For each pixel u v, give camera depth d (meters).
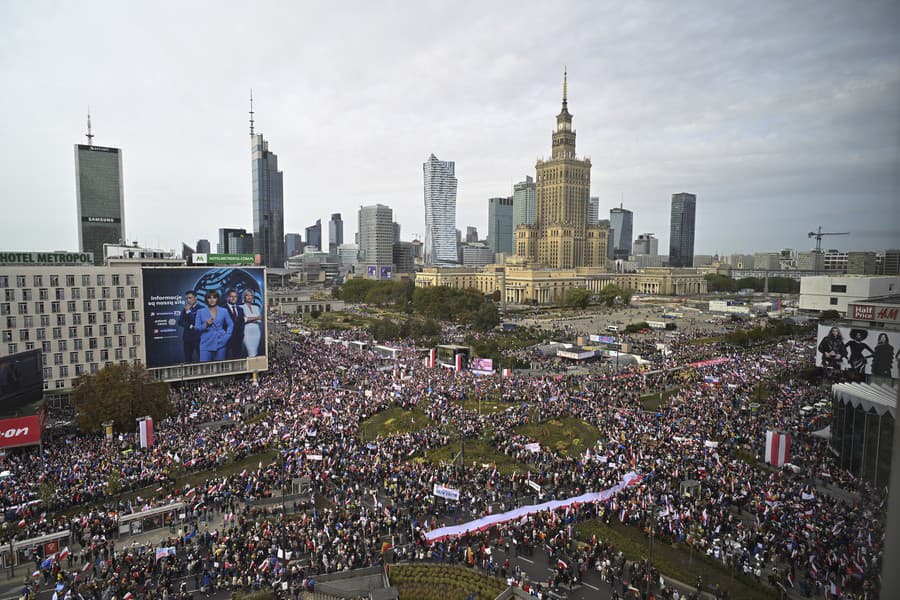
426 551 63.88
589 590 57.84
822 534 61.19
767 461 84.12
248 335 149.12
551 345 195.38
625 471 81.44
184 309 140.25
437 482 79.25
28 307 124.44
